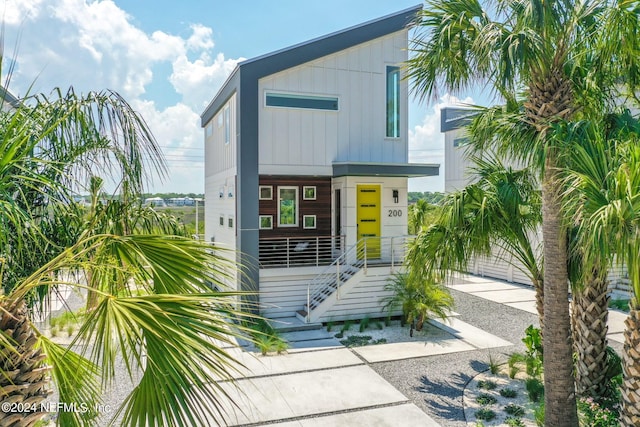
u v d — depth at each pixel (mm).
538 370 8164
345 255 13352
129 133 3992
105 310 2662
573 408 5875
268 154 12438
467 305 14305
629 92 6707
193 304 2766
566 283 5902
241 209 11930
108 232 3982
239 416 6613
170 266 3324
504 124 6117
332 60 12969
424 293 11125
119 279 3467
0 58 2738
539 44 5215
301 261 13648
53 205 3766
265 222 14617
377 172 12641
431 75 6406
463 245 6945
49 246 3865
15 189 3545
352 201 13500
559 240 5801
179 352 2523
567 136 5270
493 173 7512
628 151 4551
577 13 5574
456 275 18672
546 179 5777
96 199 4066
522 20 5234
